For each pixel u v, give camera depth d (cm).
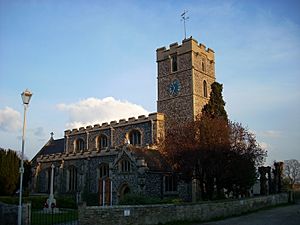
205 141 3644
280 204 4053
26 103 2136
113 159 4612
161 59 5647
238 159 3666
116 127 5366
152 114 4956
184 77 5256
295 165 10062
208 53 5666
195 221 2344
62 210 3544
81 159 5116
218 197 3750
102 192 4103
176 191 4288
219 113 4419
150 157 4191
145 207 2075
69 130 6175
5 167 4228
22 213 2039
